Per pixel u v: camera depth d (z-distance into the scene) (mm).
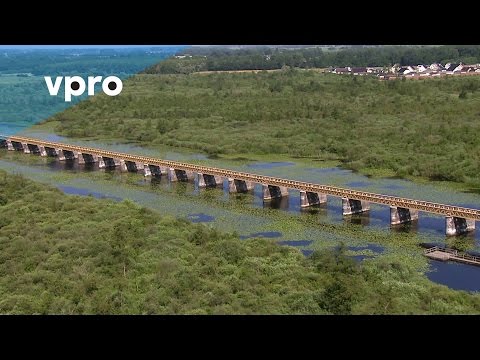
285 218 122625
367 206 125312
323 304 68438
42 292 75188
